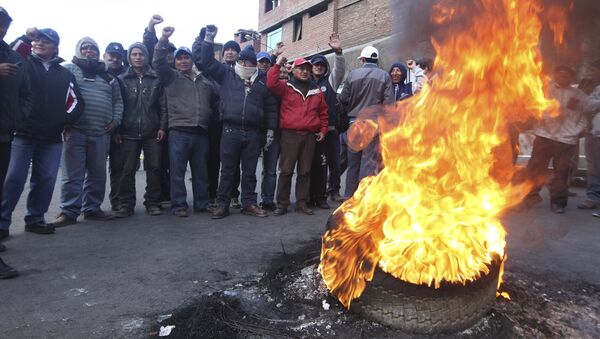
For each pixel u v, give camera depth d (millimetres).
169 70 4965
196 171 5340
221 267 3336
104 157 4898
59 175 9914
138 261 3473
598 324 2342
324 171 5539
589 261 3484
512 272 3170
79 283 2998
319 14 17734
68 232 4379
